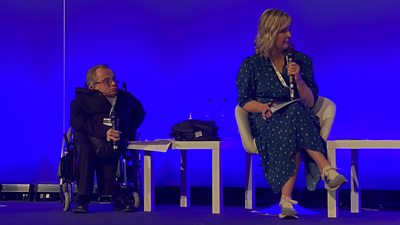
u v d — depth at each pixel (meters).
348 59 4.29
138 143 3.70
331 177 3.12
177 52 4.70
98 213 3.63
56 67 4.94
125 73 4.80
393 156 4.21
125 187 3.73
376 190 4.22
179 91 4.68
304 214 3.57
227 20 4.59
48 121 4.95
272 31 3.35
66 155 3.66
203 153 4.62
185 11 4.69
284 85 3.40
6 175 5.00
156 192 4.67
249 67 3.48
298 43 4.39
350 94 4.28
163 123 4.70
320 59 4.34
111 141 3.62
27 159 4.98
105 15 4.86
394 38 4.20
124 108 3.74
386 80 4.21
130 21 4.82
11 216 3.47
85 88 3.74
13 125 5.00
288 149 3.21
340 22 4.31
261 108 3.33
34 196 4.68
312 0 4.37
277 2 4.46
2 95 5.02
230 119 4.54
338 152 4.32
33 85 4.98
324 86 4.33
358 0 4.27
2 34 5.02
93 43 4.88
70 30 4.92
